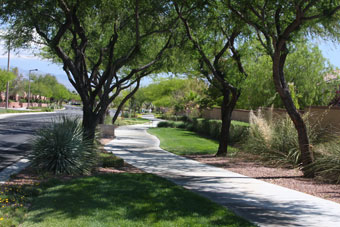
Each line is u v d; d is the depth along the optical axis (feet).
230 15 41.60
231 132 66.39
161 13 42.98
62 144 32.96
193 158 48.49
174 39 48.65
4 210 19.43
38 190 24.75
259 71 76.89
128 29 47.91
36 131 35.70
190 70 61.72
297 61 80.07
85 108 39.50
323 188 29.04
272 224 18.97
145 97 208.85
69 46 51.42
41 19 38.09
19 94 263.29
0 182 27.68
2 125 93.91
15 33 40.24
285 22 35.81
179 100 136.77
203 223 18.34
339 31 36.70
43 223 17.63
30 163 37.70
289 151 40.19
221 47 53.57
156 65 56.24
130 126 124.57
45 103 345.31
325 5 31.58
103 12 42.39
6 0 33.68
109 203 21.58
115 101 169.58
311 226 18.76
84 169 33.37
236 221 18.79
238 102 89.20
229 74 50.67
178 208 21.12
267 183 31.07
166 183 28.73
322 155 35.35
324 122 43.83
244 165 41.78
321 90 84.17
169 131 103.04
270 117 50.90
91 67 66.64
